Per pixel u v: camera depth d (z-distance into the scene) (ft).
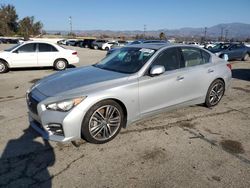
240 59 56.13
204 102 18.01
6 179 9.91
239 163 11.30
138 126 14.89
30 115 13.21
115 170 10.61
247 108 18.94
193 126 15.21
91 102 11.85
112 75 13.69
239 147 12.80
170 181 9.94
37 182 9.78
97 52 90.99
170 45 15.78
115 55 16.83
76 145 12.59
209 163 11.25
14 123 15.38
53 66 38.55
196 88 16.60
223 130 14.80
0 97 21.68
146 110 14.10
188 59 16.35
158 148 12.48
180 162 11.28
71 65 45.50
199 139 13.56
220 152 12.23
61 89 12.36
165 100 14.85
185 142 13.17
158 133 14.11
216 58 18.61
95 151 12.07
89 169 10.65
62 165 10.91
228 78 19.10
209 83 17.44
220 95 18.97
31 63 36.63
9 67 35.53
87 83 12.73
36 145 12.58
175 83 15.05
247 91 24.52
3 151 11.96
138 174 10.36
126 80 13.17
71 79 13.58
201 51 17.48
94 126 12.39
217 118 16.62
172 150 12.32
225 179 10.12
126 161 11.28
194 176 10.28
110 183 9.77
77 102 11.62
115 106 12.82
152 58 14.34
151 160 11.40
